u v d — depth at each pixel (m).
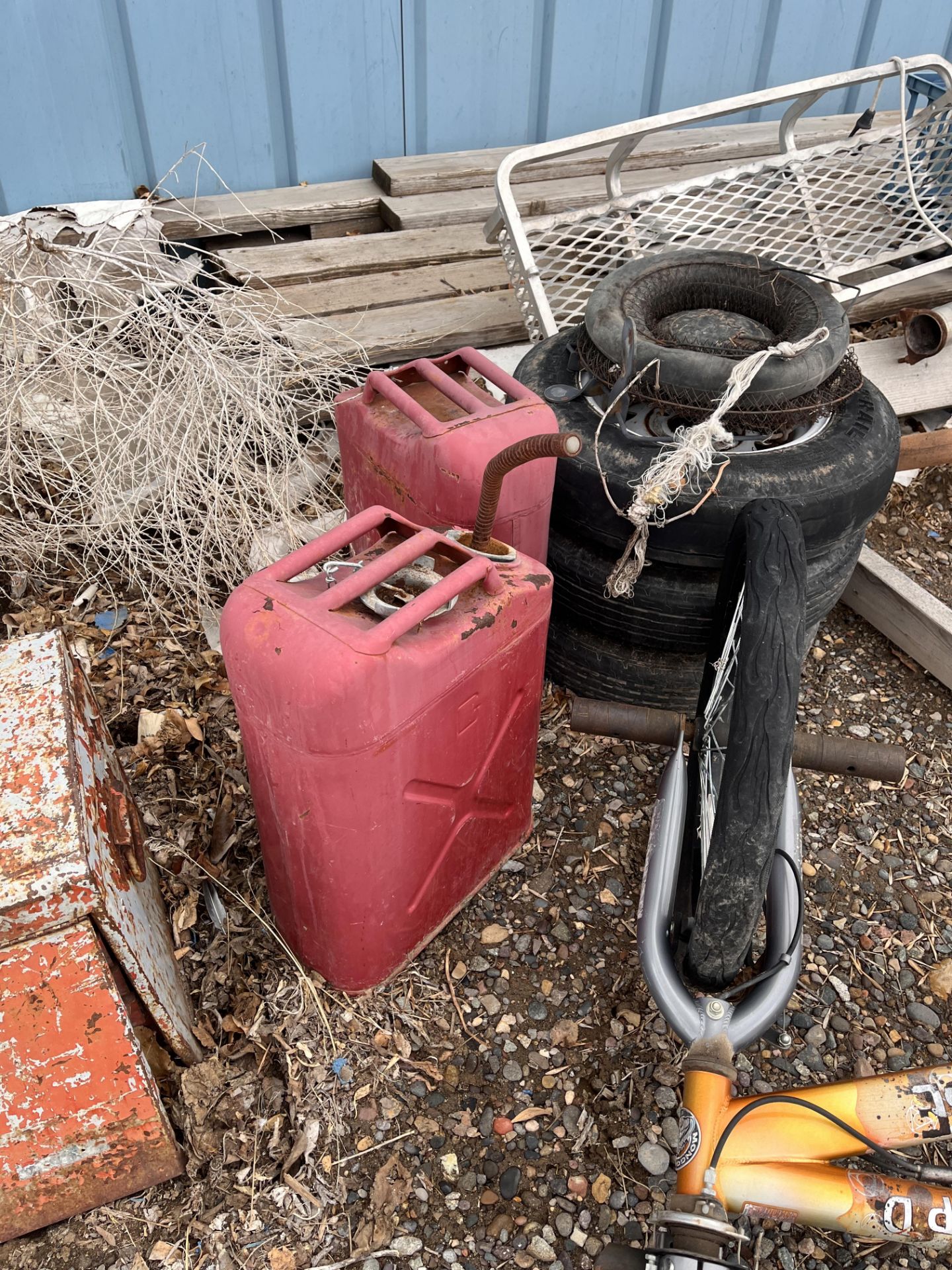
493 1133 1.67
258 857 2.04
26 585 2.65
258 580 1.48
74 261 2.67
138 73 3.24
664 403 2.06
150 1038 1.60
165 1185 1.59
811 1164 1.33
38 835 1.21
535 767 2.15
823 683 2.62
